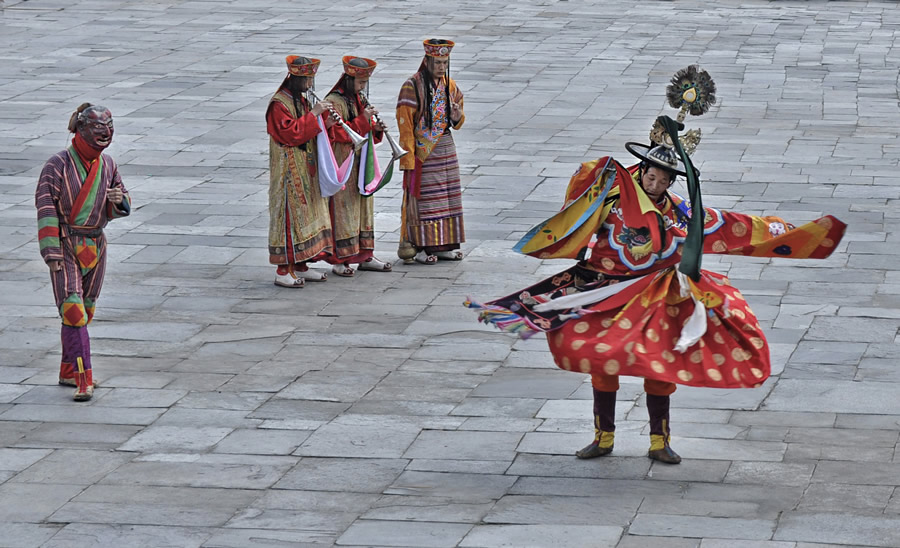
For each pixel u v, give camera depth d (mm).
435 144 17703
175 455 11570
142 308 16094
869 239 18719
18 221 20375
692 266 10391
